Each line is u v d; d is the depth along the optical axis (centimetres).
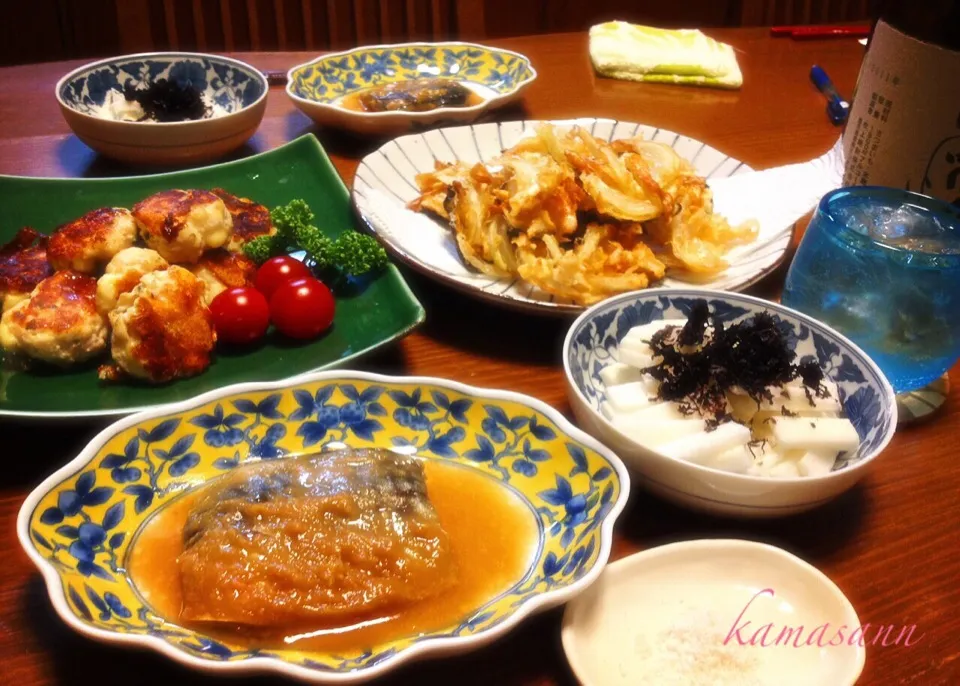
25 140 73
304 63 89
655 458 40
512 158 59
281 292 51
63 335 46
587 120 73
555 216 57
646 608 37
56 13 129
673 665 35
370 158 65
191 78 77
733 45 104
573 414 48
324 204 63
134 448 41
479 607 37
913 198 50
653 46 94
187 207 52
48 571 33
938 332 46
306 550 36
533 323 55
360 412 45
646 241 60
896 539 42
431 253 58
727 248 61
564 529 40
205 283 53
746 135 82
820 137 82
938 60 51
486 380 50
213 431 43
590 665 34
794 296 51
